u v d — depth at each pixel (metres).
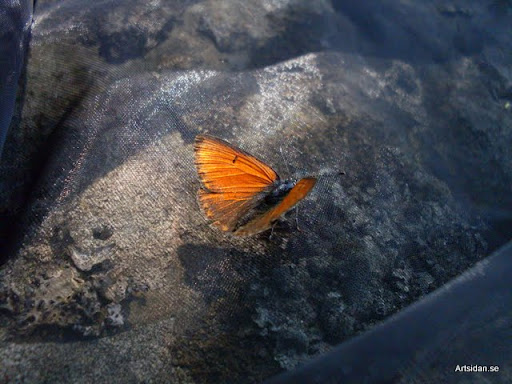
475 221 0.08
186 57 0.09
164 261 0.07
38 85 0.08
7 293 0.06
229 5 0.10
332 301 0.07
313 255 0.07
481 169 0.09
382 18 0.10
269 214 0.07
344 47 0.10
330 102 0.09
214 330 0.06
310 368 0.06
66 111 0.08
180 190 0.08
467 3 0.11
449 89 0.10
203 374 0.06
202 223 0.07
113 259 0.07
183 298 0.07
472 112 0.09
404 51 0.10
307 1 0.10
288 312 0.07
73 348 0.06
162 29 0.09
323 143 0.09
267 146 0.08
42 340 0.06
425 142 0.09
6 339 0.06
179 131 0.08
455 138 0.09
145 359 0.06
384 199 0.08
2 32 0.07
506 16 0.11
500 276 0.07
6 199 0.07
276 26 0.10
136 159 0.08
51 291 0.06
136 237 0.07
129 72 0.08
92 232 0.07
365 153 0.09
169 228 0.07
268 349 0.06
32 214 0.07
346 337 0.07
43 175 0.07
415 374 0.06
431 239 0.08
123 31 0.09
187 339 0.06
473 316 0.07
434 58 0.10
